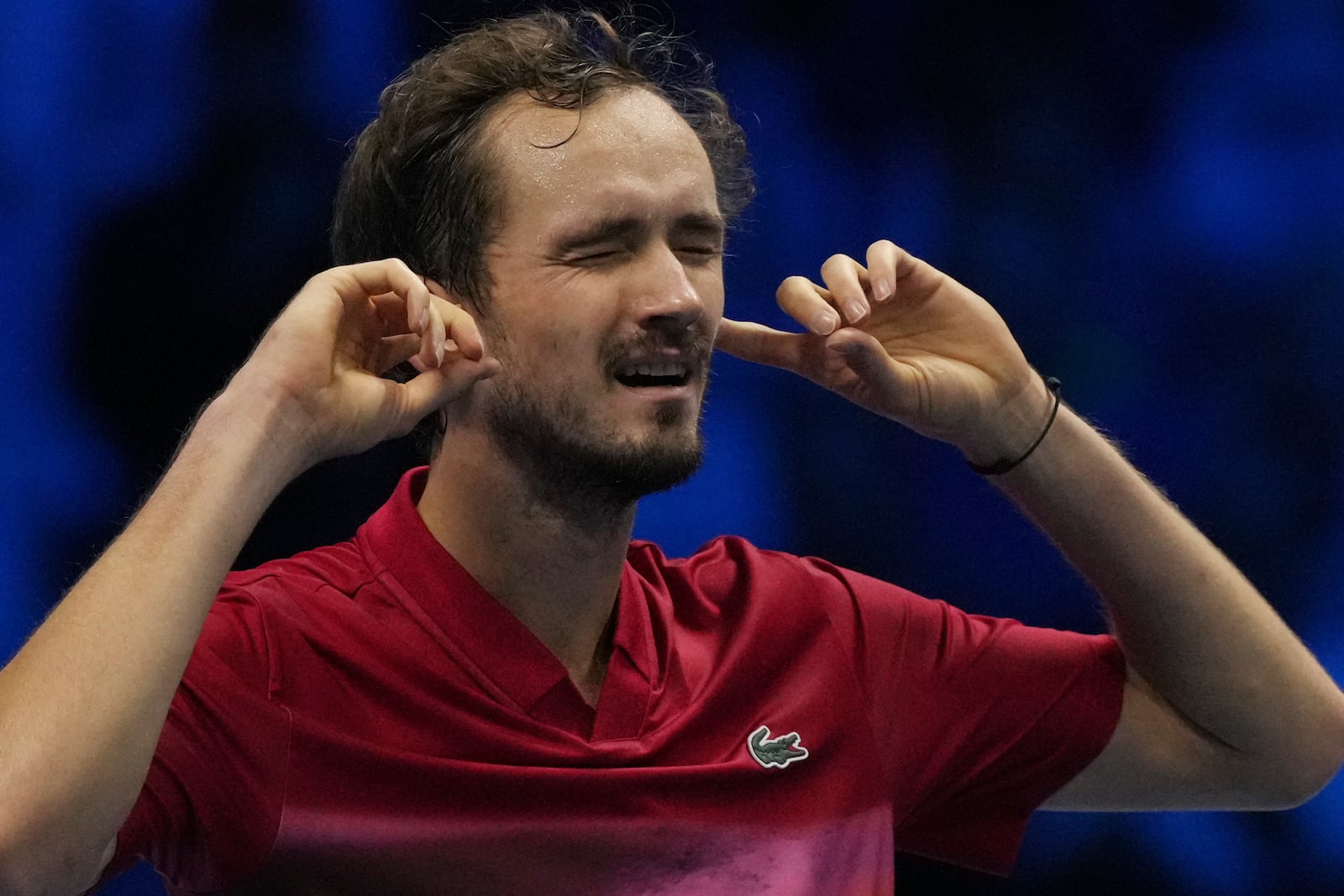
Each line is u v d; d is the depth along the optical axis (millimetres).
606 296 5844
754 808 6281
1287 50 14898
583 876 5930
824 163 14945
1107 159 15023
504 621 6109
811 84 14898
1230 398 14914
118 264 12930
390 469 12984
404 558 6199
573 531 6125
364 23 13164
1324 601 14703
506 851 5852
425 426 6461
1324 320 14875
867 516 14211
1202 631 6801
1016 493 6922
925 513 14242
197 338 13000
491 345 6023
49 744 4840
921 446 14227
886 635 6855
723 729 6375
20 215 12820
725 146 7199
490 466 6105
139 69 12930
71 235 12898
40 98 12789
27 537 12672
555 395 5879
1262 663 6859
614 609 6469
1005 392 6746
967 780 6859
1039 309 14914
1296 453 14820
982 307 6789
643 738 6176
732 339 6672
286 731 5711
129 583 5070
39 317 12828
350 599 6129
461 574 6152
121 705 4930
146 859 5492
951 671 6863
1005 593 14219
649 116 6059
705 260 6102
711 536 14133
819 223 14930
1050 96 14984
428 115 6293
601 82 6090
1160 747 6996
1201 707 6898
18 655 5055
